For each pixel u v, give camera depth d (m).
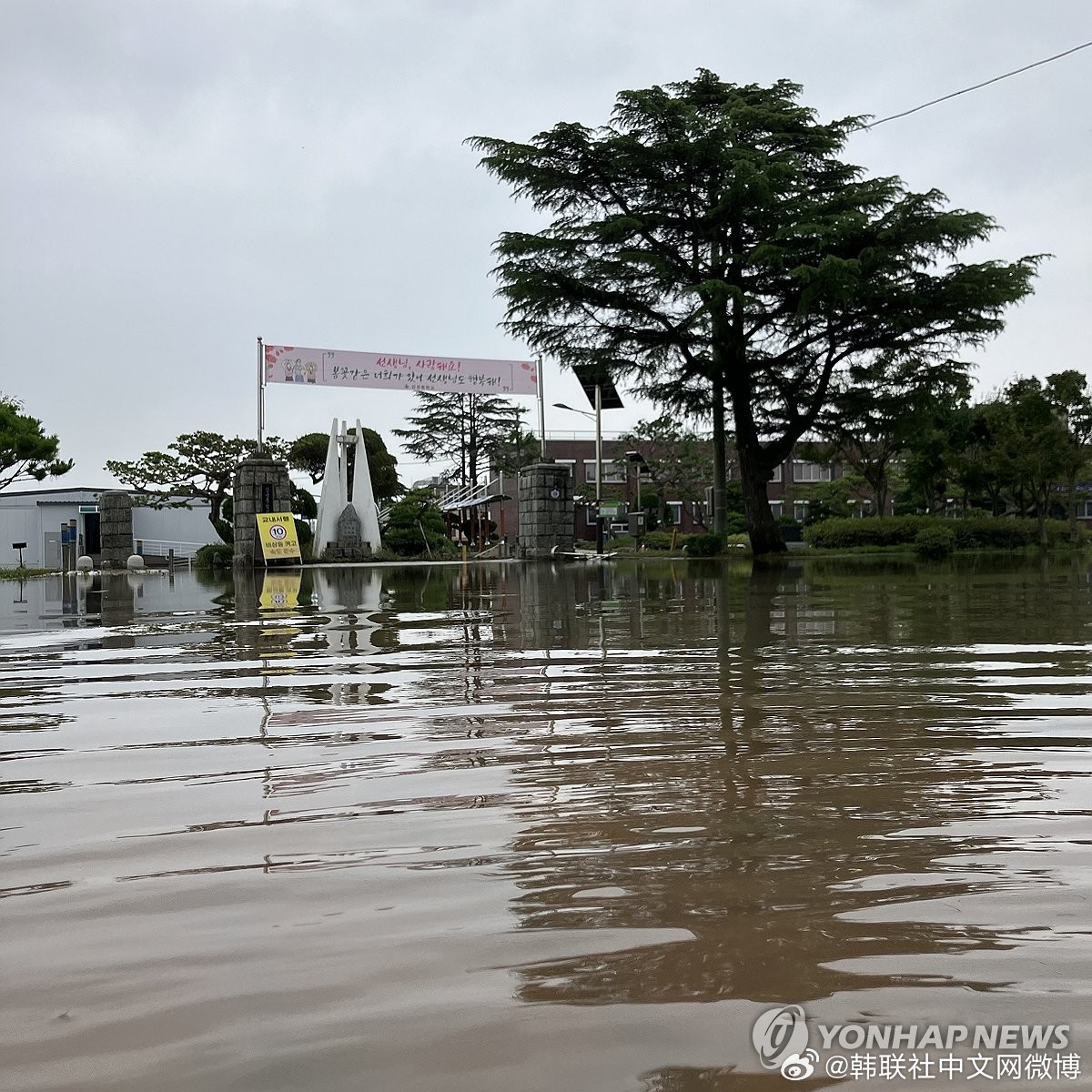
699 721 3.88
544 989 1.61
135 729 3.96
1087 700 4.19
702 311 24.61
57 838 2.51
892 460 46.19
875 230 24.97
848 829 2.46
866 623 7.64
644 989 1.60
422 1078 1.35
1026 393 32.44
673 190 26.06
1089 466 35.94
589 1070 1.36
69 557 36.75
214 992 1.62
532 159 25.84
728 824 2.51
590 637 7.04
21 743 3.73
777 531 27.53
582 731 3.72
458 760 3.29
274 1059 1.40
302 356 28.92
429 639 7.18
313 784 3.01
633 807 2.68
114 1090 1.33
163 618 9.87
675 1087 1.32
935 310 25.22
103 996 1.61
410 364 29.62
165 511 44.34
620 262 25.84
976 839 2.36
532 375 31.25
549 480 31.58
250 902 2.03
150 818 2.68
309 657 6.24
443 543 39.41
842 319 25.98
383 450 52.03
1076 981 1.61
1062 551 28.95
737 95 27.81
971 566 19.45
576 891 2.05
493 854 2.31
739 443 27.53
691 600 10.73
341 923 1.90
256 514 29.11
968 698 4.27
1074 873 2.12
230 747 3.58
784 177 24.69
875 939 1.78
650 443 52.75
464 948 1.77
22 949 1.81
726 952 1.74
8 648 7.16
